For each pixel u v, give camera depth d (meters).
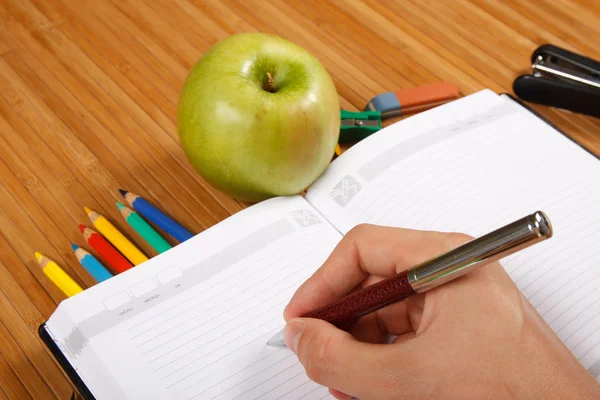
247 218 0.66
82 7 0.91
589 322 0.56
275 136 0.61
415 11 0.94
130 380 0.54
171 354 0.56
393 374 0.43
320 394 0.54
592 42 0.90
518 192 0.67
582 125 0.79
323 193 0.68
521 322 0.44
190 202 0.71
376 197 0.67
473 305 0.44
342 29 0.90
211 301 0.59
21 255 0.66
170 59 0.85
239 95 0.60
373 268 0.54
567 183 0.68
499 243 0.39
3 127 0.76
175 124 0.78
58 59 0.84
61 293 0.64
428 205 0.66
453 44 0.89
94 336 0.56
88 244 0.68
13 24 0.88
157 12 0.91
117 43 0.86
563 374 0.42
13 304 0.63
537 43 0.89
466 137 0.72
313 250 0.63
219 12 0.92
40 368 0.59
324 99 0.63
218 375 0.55
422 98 0.79
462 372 0.42
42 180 0.72
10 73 0.82
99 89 0.81
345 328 0.55
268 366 0.55
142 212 0.69
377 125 0.76
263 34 0.66
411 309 0.54
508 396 0.42
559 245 0.62
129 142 0.76
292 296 0.58
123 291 0.60
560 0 0.95
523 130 0.73
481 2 0.95
